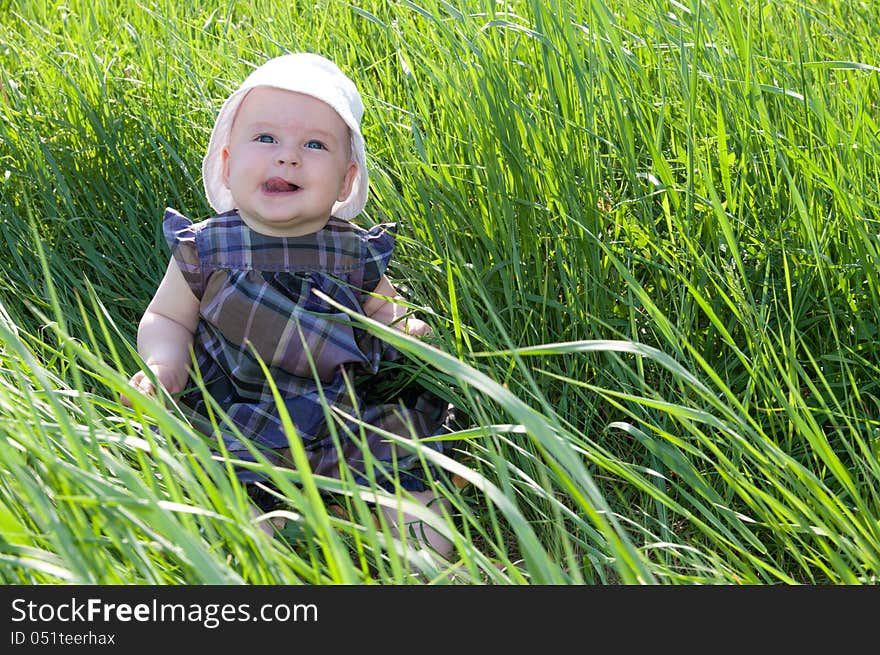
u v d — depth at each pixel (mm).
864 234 2117
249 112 2264
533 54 2746
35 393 1685
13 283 2674
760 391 2172
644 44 2867
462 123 2662
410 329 2344
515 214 2477
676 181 2590
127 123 3221
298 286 2266
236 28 3834
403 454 2150
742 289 2342
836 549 1888
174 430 1345
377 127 2934
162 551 1570
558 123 2467
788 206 2428
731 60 2564
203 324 2305
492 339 2295
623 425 1805
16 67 3736
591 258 2402
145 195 3059
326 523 1274
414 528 2018
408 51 3078
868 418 2141
